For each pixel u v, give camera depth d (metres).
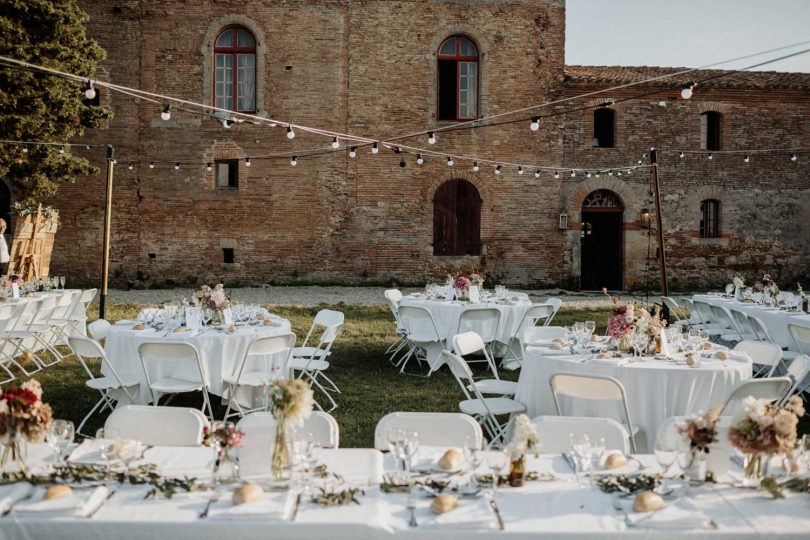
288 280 17.95
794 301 9.59
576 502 2.84
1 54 13.32
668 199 18.50
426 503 2.82
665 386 5.18
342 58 17.86
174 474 3.10
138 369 6.39
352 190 18.03
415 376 8.53
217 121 17.69
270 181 17.86
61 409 6.80
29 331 8.79
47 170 14.85
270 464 3.04
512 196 18.31
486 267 18.34
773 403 5.17
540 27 18.27
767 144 18.70
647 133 18.42
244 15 17.66
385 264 18.17
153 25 17.55
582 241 19.30
